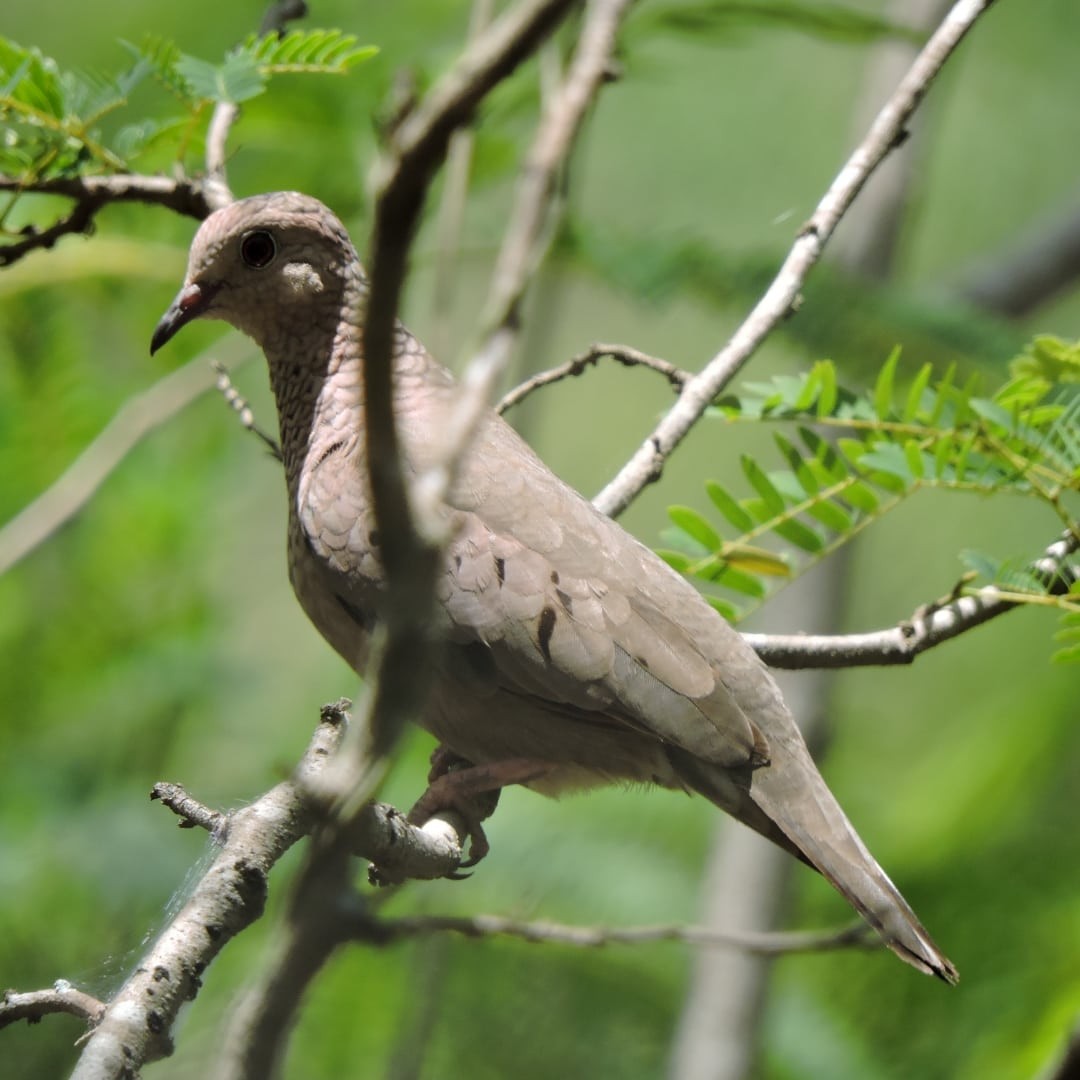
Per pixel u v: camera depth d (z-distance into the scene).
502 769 8.88
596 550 8.75
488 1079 12.07
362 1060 11.77
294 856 12.09
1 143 8.95
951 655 17.08
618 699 8.48
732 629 8.91
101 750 13.82
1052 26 19.59
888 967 13.40
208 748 14.05
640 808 13.34
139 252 12.52
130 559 14.62
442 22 12.85
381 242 4.16
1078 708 14.27
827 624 13.94
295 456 9.56
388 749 4.44
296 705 14.59
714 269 11.59
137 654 14.22
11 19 14.20
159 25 13.73
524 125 12.74
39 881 12.32
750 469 8.98
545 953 12.42
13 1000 5.94
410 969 12.02
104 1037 5.79
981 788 14.13
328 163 12.45
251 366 15.70
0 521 13.78
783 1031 12.94
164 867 12.38
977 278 17.44
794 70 19.22
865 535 18.19
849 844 8.37
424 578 4.46
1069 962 13.09
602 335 18.92
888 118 9.12
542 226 4.42
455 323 14.55
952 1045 12.99
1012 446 8.52
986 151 19.88
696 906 12.70
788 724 8.73
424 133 3.96
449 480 4.45
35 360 13.66
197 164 10.34
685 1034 12.17
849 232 15.55
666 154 19.12
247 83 8.51
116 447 13.26
